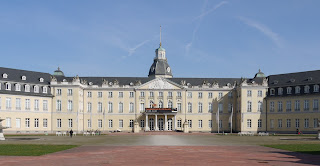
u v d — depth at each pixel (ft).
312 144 187.83
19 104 361.30
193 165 102.22
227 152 140.26
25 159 115.85
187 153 135.54
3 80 353.51
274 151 145.18
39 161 111.14
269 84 389.39
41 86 381.19
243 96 385.91
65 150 148.36
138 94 407.44
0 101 347.15
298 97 362.74
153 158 118.73
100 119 403.95
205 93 410.31
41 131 374.84
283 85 377.30
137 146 171.63
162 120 406.82
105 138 256.11
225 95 411.13
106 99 406.21
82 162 108.78
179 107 408.46
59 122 383.24
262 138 256.73
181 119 407.23
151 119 405.59
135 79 419.54
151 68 453.17
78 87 385.29
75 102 384.06
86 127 401.49
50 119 382.63
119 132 379.76
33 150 146.72
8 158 118.42
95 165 102.37
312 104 351.67
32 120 369.30
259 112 384.27
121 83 413.18
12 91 356.38
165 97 407.85
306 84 359.66
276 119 376.89
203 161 111.14
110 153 135.44
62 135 316.60
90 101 405.18
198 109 408.87
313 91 353.10
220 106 410.72
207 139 240.73
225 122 408.26
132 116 404.98
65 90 385.50
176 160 113.39
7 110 351.67
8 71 366.63
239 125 392.88
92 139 241.35
